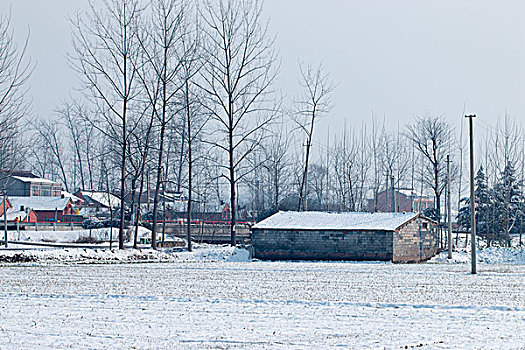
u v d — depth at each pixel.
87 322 21.95
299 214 65.25
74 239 83.25
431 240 66.62
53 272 40.88
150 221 93.19
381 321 22.72
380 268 48.50
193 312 24.39
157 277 38.31
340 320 22.83
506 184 92.44
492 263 61.75
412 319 23.22
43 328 20.75
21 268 43.78
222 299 28.08
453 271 46.38
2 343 18.36
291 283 35.50
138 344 18.41
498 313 24.88
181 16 64.19
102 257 54.84
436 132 89.38
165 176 110.12
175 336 19.61
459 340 19.38
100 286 32.78
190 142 69.62
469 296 30.12
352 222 62.72
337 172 115.62
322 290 32.09
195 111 72.69
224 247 66.75
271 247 61.78
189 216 66.94
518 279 39.56
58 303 26.59
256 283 35.31
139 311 24.53
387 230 59.56
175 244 79.44
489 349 18.02
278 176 106.81
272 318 23.11
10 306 25.66
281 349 17.95
